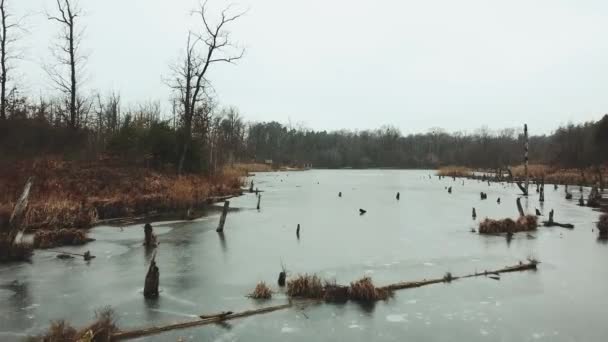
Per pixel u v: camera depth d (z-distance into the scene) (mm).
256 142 127000
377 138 158875
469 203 37125
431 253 17562
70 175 28828
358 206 34531
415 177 83812
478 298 12125
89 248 17719
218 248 18188
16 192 23406
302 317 10625
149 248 17906
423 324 10297
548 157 84562
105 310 10828
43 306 11141
